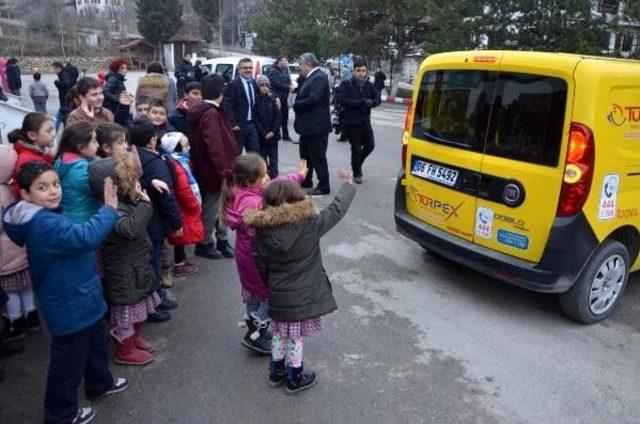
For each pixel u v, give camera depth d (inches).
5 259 135.9
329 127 284.0
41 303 105.2
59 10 2217.0
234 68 630.5
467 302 173.8
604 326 161.5
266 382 131.0
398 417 119.4
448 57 175.0
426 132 185.3
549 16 585.3
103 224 103.3
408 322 160.2
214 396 125.3
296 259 116.6
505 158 157.0
